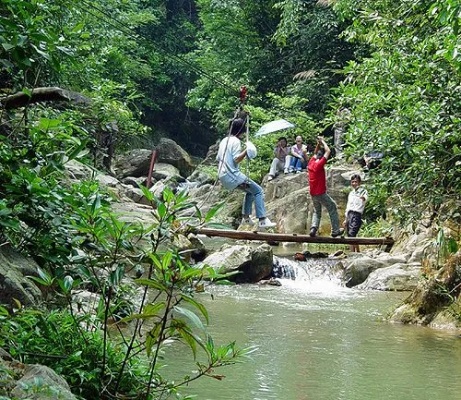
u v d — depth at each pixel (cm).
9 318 458
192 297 404
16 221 475
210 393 591
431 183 893
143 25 3416
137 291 564
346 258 1555
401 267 1388
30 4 509
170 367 661
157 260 396
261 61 3030
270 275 1441
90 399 416
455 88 870
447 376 677
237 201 2242
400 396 604
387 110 1068
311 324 948
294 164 2256
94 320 484
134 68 2788
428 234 1458
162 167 2878
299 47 2880
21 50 492
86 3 1315
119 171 2703
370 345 814
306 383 637
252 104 2930
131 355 452
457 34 708
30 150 528
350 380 655
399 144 888
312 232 1414
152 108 3569
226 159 1127
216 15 3108
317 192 1401
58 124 552
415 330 920
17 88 620
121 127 1546
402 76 970
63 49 540
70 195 498
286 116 2466
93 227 433
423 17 957
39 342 443
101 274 527
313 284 1425
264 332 877
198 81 3109
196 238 1448
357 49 2612
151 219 1030
